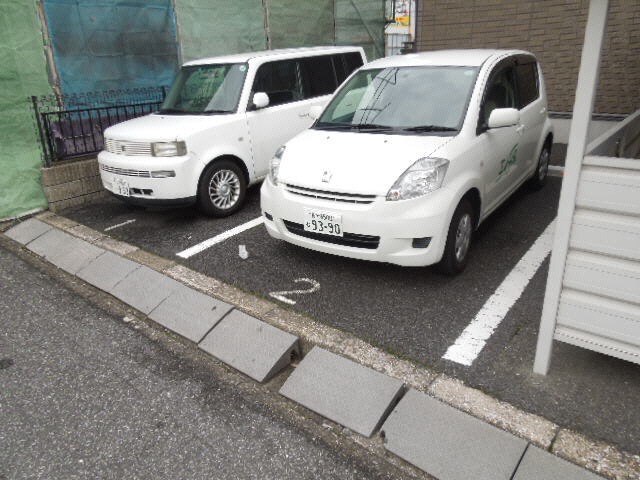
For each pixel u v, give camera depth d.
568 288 2.51
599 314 2.46
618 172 2.21
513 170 4.73
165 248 4.74
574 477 2.12
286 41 9.55
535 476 2.15
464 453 2.30
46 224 5.61
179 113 5.68
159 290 3.97
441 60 4.51
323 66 6.43
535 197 5.60
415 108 4.14
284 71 5.94
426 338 3.14
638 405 2.49
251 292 3.83
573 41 7.35
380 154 3.66
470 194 3.92
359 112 4.35
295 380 2.87
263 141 5.70
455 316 3.37
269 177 4.12
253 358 3.10
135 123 5.45
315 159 3.81
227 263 4.34
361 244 3.56
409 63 4.60
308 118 6.22
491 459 2.25
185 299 3.78
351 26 10.76
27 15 5.91
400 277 3.92
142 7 7.32
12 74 5.80
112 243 4.95
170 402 2.87
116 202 6.29
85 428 2.70
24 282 4.44
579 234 2.39
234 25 8.60
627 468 2.16
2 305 4.04
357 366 2.84
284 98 5.93
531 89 5.20
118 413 2.80
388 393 2.66
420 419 2.49
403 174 3.44
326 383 2.80
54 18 6.38
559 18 7.36
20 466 2.47
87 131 6.75
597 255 2.38
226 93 5.58
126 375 3.12
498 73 4.44
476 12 8.02
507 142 4.41
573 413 2.46
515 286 3.71
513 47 7.87
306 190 3.72
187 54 8.05
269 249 4.58
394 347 3.06
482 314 3.37
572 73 7.51
